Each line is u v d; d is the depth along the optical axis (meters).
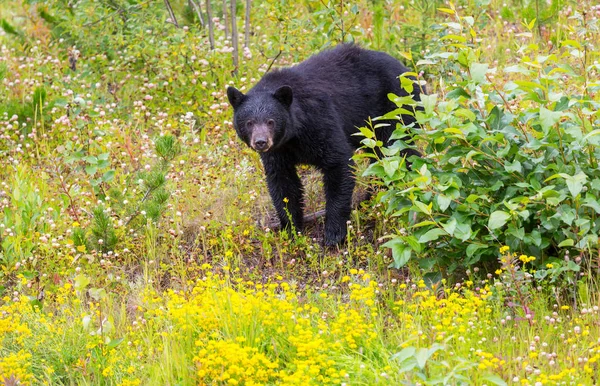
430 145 10.10
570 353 8.22
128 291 10.81
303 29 16.34
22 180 12.71
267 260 11.55
